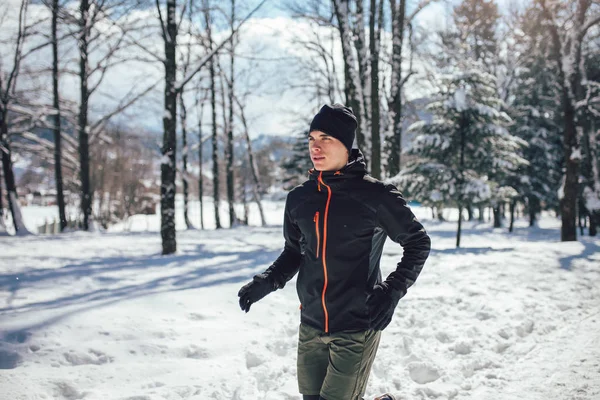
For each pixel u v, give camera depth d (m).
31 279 8.09
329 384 2.23
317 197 2.30
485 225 31.94
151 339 4.37
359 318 2.24
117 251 13.20
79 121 22.77
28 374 3.52
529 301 5.86
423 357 4.15
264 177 55.12
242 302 2.38
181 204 70.25
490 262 8.33
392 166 16.36
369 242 2.26
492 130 11.95
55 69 22.27
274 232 21.17
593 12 13.82
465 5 21.67
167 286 7.15
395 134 16.64
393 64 16.06
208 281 7.40
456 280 7.03
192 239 17.17
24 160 34.19
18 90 22.38
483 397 3.49
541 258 8.65
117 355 3.98
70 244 15.12
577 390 3.52
